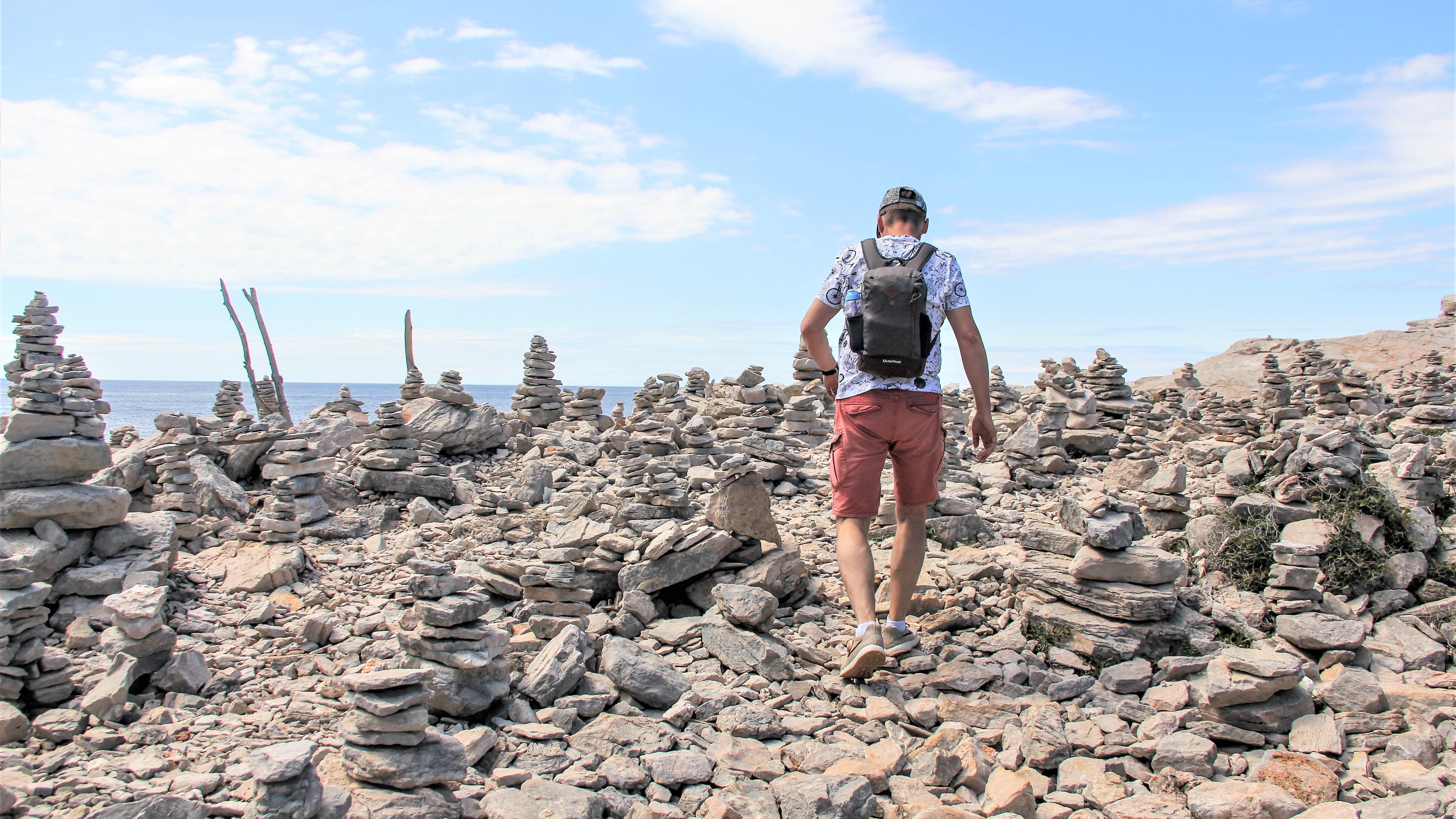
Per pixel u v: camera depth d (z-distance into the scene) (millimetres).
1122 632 5488
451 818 3484
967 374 4906
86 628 5316
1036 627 5785
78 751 3926
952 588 6539
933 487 5055
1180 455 12125
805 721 4559
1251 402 17859
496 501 8594
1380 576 6621
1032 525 7137
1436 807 3625
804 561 6586
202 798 3465
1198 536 7355
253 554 6902
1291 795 3939
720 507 6523
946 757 4055
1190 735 4418
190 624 5641
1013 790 3783
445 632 4355
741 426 12844
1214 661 4941
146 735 4098
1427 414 13414
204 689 4809
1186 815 3756
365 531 8297
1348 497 7156
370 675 3607
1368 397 17859
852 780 3809
